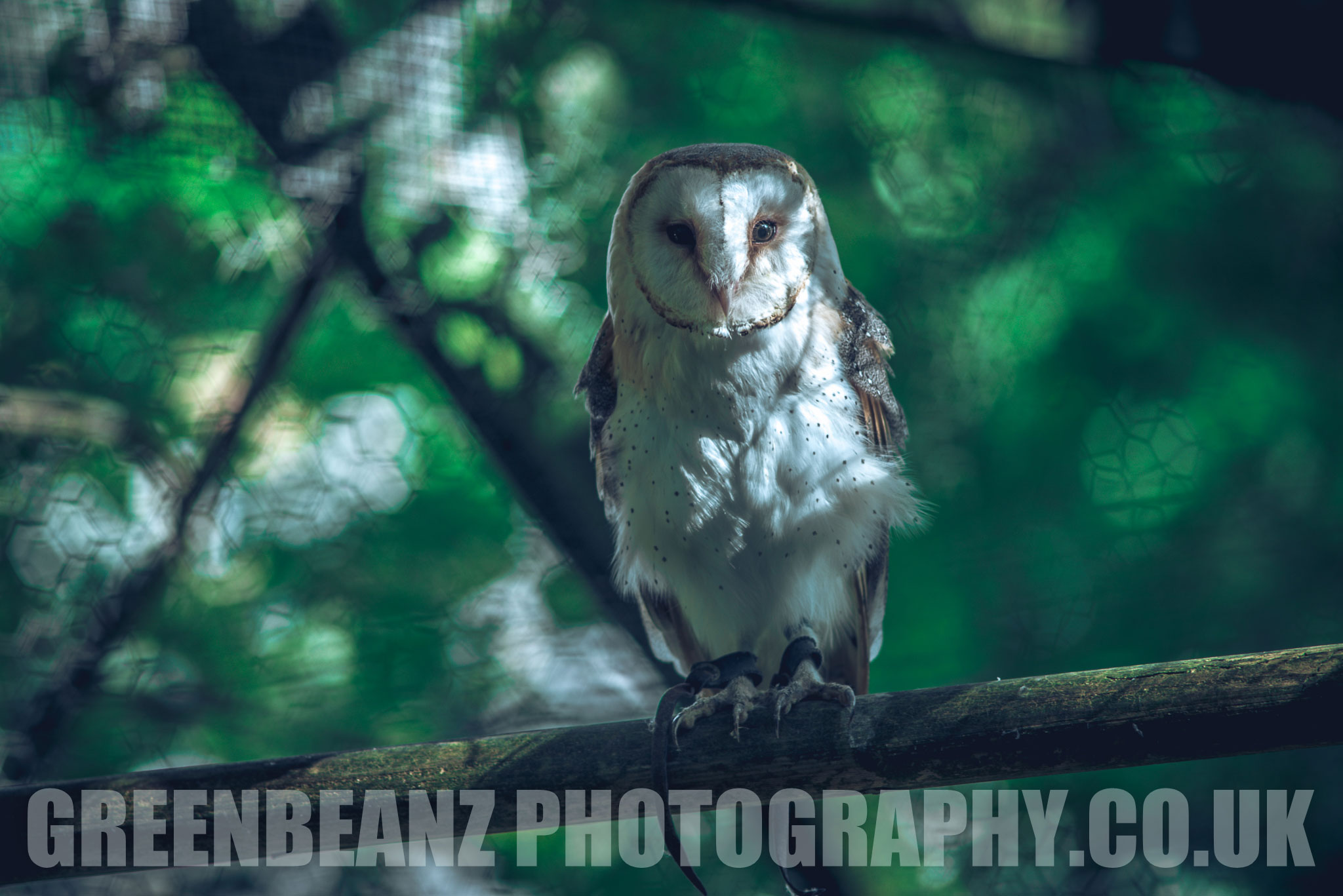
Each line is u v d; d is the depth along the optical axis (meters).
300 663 8.38
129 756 8.03
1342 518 8.14
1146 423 8.39
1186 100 8.51
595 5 7.69
